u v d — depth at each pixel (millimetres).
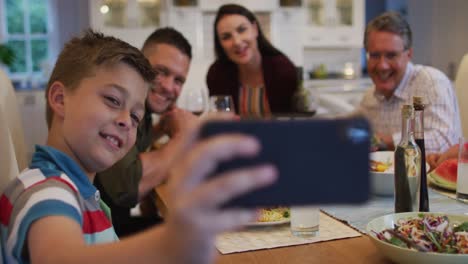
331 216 1275
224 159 451
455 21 6008
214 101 1877
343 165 489
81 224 768
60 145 954
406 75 2260
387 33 2186
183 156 463
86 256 570
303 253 1023
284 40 5852
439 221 1028
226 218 458
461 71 2428
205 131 476
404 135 1211
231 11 2592
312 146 486
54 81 960
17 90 5133
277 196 481
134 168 1563
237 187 436
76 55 944
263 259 994
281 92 2668
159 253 497
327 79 5906
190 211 438
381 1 7223
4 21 5801
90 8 5512
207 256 471
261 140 480
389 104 2338
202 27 5645
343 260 981
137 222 2041
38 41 5922
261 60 2693
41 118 5258
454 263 862
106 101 919
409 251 884
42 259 628
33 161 903
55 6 5871
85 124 911
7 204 823
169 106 2025
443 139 2098
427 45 6430
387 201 1405
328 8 6090
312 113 2508
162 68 1919
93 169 971
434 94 2158
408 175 1199
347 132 489
